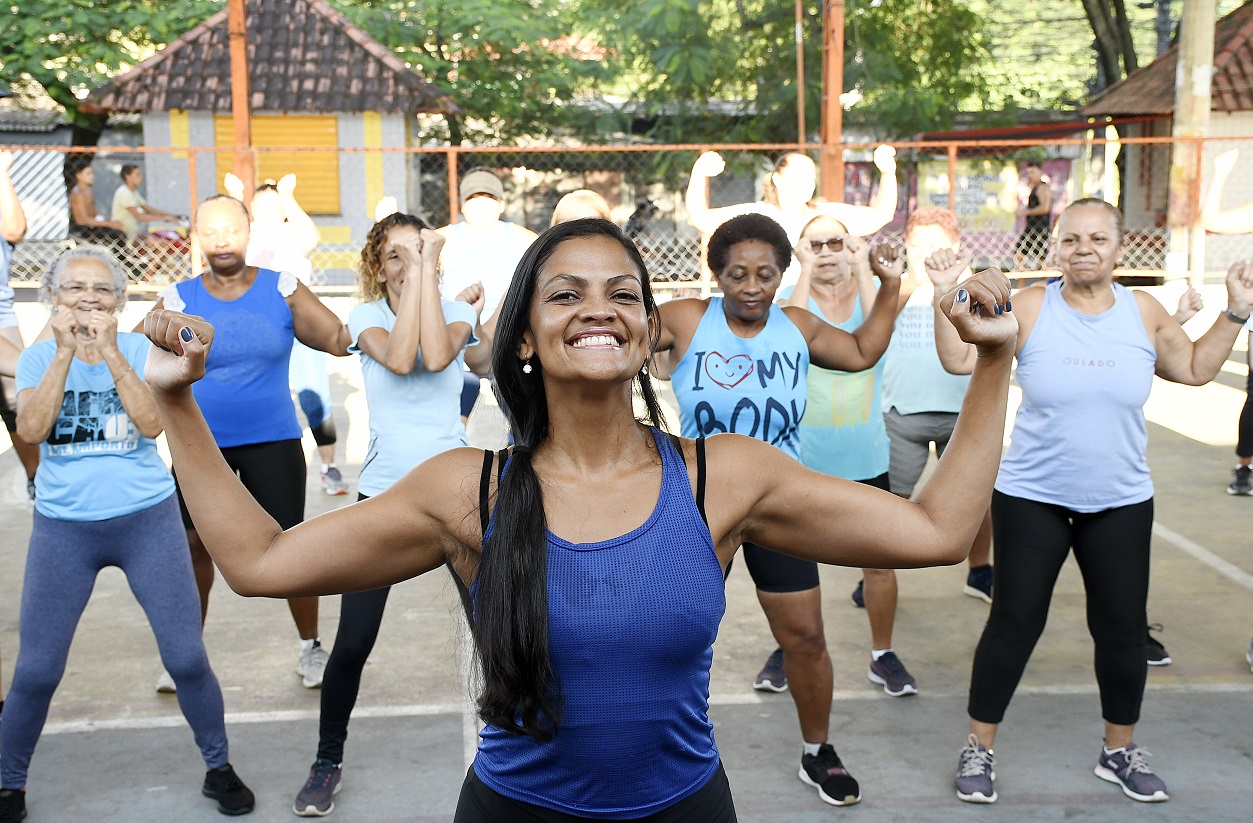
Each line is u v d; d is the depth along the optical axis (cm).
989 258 2094
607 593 181
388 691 476
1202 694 471
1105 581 384
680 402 392
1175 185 1470
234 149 1305
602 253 186
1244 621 554
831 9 1253
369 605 377
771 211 708
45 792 393
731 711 458
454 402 420
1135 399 374
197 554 468
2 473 816
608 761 186
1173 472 829
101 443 363
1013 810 380
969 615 569
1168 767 408
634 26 1923
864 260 466
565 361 183
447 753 422
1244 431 759
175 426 184
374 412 415
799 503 192
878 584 474
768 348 385
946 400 525
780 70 1952
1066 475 377
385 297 422
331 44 1956
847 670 499
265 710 460
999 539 392
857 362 398
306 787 380
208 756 381
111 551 365
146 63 1930
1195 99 1459
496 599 179
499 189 652
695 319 389
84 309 359
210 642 532
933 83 2056
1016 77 2830
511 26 2022
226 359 435
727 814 200
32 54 1941
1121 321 378
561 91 2119
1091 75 2991
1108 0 2198
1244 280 379
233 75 1299
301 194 1952
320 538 188
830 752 393
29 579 362
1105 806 382
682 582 183
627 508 186
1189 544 671
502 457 191
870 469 455
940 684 484
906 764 412
